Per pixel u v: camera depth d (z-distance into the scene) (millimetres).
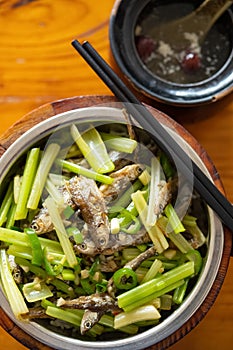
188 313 680
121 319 681
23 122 678
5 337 758
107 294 680
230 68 788
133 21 790
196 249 702
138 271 689
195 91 781
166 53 803
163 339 676
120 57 778
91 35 795
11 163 676
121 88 690
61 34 791
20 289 683
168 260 696
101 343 673
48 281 682
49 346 670
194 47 803
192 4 806
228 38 802
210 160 695
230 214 679
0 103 778
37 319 690
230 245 689
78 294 688
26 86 782
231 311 779
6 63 783
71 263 676
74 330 698
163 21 806
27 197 684
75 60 788
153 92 773
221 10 786
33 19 790
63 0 794
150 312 680
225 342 777
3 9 788
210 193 680
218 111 793
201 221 712
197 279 698
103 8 797
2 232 676
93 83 786
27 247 679
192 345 774
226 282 780
